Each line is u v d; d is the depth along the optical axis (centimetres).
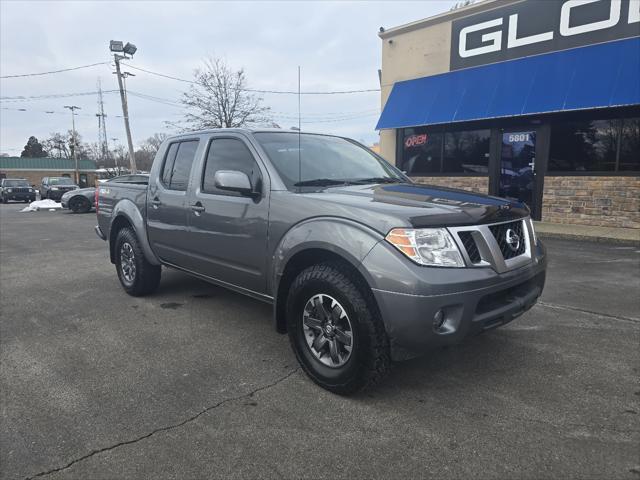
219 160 417
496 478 224
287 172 364
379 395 306
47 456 246
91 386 324
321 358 319
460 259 278
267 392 313
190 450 250
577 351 373
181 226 448
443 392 309
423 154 1362
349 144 464
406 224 272
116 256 571
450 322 274
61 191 2919
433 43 1318
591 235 929
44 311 499
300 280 318
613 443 249
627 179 1019
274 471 232
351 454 245
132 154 2795
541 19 1099
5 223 1522
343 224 296
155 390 317
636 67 937
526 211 350
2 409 294
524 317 459
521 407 288
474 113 1153
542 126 1119
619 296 532
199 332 428
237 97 2573
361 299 284
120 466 237
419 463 236
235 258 385
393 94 1384
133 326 446
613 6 994
